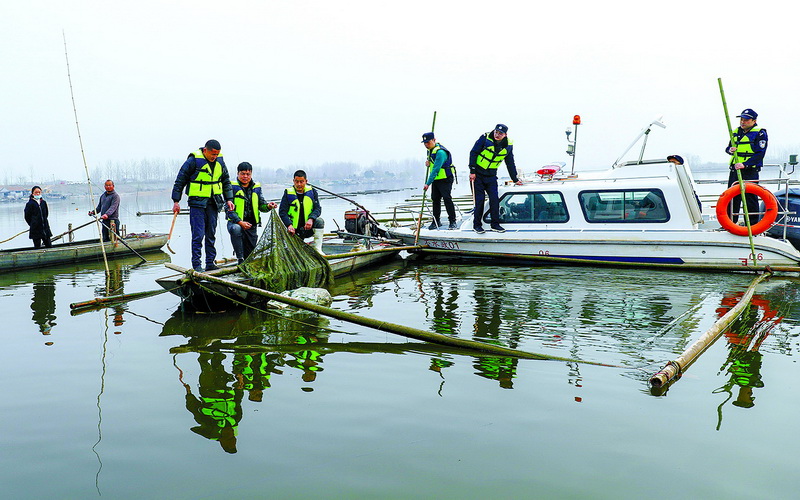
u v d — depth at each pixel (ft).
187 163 25.76
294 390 14.84
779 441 11.60
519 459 11.13
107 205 45.29
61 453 11.79
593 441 11.78
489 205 36.14
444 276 31.27
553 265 33.86
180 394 14.75
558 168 38.29
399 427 12.61
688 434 11.97
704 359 16.43
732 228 30.17
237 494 10.14
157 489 10.38
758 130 31.07
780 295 24.59
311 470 10.90
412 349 18.15
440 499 9.86
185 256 45.01
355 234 40.55
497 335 19.51
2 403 14.40
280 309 23.77
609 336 19.16
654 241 31.68
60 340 19.79
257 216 29.55
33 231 42.73
